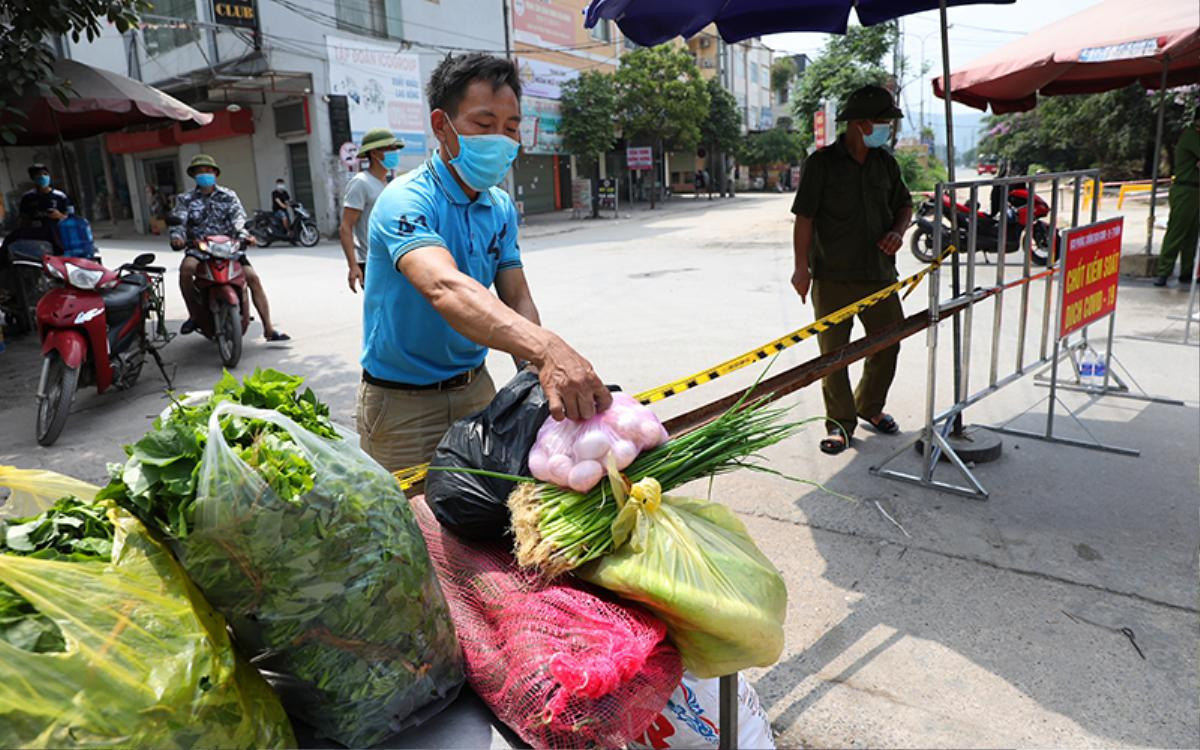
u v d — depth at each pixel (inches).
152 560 42.5
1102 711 87.0
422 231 71.6
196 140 824.9
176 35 775.1
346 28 735.7
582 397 56.0
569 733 48.6
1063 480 146.4
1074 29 204.8
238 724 42.3
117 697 37.4
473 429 61.9
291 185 788.0
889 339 126.8
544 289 382.9
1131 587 110.3
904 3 153.2
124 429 194.4
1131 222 552.1
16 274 309.0
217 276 243.0
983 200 545.0
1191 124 309.0
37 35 216.7
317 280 450.3
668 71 1101.7
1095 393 196.2
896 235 155.0
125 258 619.5
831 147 157.1
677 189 1704.0
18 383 246.5
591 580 54.4
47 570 38.9
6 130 230.1
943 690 91.5
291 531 42.4
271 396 50.7
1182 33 179.8
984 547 123.0
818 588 113.6
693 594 50.6
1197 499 136.4
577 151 1031.0
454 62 74.4
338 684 47.0
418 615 48.9
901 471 152.8
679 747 66.9
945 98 144.0
